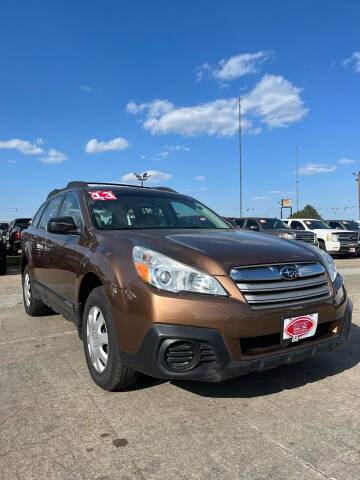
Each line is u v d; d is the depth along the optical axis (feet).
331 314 9.29
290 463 6.72
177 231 11.34
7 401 9.11
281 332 8.43
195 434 7.66
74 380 10.32
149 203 13.67
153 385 9.96
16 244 50.34
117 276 8.90
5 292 24.66
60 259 12.80
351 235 53.88
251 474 6.44
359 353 12.42
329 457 6.89
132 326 8.41
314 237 50.60
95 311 10.04
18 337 14.30
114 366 8.98
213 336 7.93
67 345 13.29
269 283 8.61
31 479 6.36
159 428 7.88
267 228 52.54
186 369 8.10
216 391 9.61
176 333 7.92
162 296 8.09
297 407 8.78
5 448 7.22
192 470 6.56
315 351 8.93
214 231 11.89
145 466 6.67
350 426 7.95
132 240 9.75
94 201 12.83
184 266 8.38
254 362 8.11
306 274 9.19
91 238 11.07
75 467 6.66
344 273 34.24
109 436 7.60
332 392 9.57
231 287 8.23
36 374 10.73
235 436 7.57
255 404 8.93
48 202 17.16
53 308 13.97
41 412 8.57
